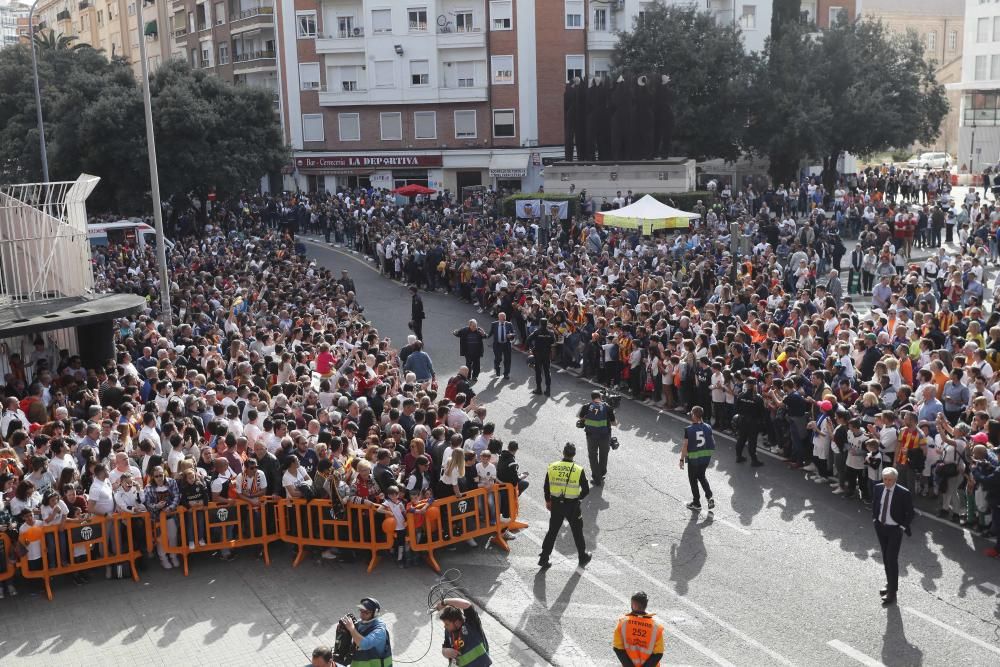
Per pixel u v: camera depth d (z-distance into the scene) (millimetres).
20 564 12320
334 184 66125
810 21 60719
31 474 12773
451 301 33781
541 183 61188
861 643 10922
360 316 26203
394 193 58125
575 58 60750
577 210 43219
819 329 20484
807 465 16969
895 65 54438
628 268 30141
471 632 9203
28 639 11344
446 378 23781
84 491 13242
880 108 51000
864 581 12500
